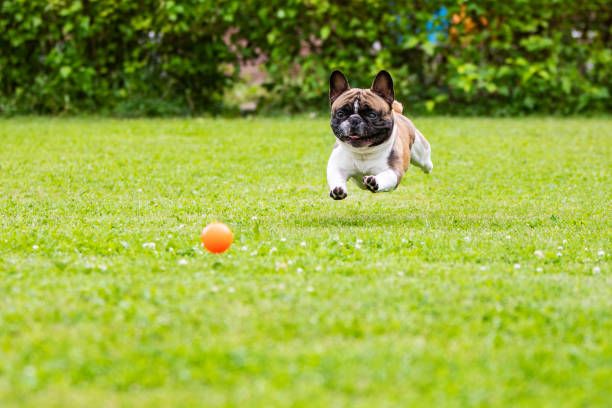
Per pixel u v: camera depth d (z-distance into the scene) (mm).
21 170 13164
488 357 5480
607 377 5180
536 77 20141
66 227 9289
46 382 5035
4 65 19922
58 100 20078
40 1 19219
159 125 18250
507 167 13922
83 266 7438
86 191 11789
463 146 15852
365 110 9094
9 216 9992
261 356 5402
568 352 5543
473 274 7383
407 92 20266
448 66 19969
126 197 11414
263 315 6172
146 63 20109
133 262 7691
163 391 4961
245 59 20297
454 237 8914
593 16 20359
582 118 19906
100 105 20188
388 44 20016
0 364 5262
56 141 15969
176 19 19297
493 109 20406
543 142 16344
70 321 6016
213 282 6953
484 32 19938
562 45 20219
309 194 11781
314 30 19906
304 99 20359
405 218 10219
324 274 7297
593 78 20547
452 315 6242
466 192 12031
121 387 4992
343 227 9516
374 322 6035
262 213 10430
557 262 7922
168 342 5664
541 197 11648
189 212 10469
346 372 5188
